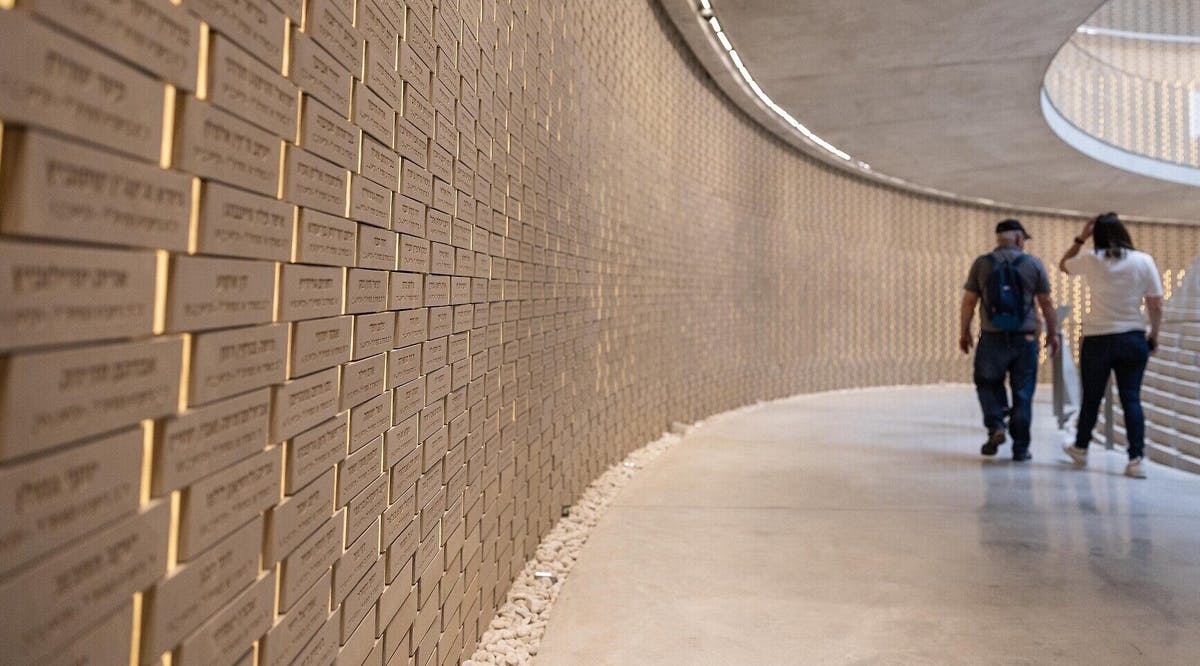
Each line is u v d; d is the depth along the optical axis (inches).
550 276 135.7
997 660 90.7
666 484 183.6
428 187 74.2
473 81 89.7
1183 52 570.3
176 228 35.1
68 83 28.0
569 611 105.3
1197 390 226.2
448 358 82.5
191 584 36.6
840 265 446.0
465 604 90.4
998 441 216.5
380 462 63.4
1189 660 90.8
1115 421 258.8
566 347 149.0
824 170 435.2
